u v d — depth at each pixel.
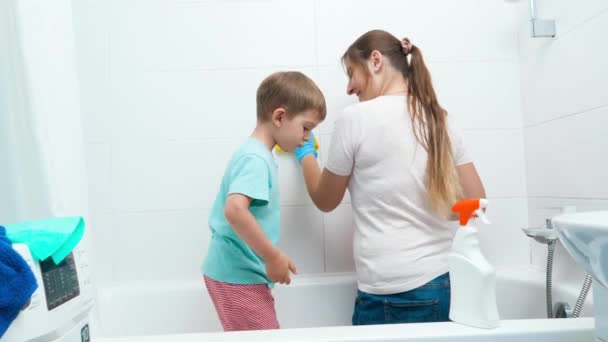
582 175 1.13
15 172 1.00
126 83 1.42
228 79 1.43
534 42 1.36
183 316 1.34
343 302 1.35
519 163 1.44
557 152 1.25
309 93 1.13
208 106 1.43
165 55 1.43
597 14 1.06
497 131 1.44
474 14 1.44
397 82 1.13
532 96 1.38
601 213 0.62
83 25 1.42
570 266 1.18
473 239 0.71
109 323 1.31
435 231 1.02
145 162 1.42
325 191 1.17
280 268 1.01
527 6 1.39
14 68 1.00
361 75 1.18
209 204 1.42
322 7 1.43
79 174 1.04
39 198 0.99
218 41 1.43
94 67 1.42
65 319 0.58
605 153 1.04
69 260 0.62
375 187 1.04
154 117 1.42
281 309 1.34
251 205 1.08
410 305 0.98
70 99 1.03
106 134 1.42
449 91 1.44
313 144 1.37
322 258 1.42
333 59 1.43
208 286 1.15
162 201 1.42
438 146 1.02
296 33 1.43
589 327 0.68
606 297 0.62
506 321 0.70
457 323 0.71
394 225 1.02
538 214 1.36
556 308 1.11
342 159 1.09
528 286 1.27
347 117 1.08
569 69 1.18
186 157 1.42
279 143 1.17
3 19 1.01
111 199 1.41
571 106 1.17
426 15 1.44
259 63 1.43
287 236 1.42
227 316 1.11
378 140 1.04
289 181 1.42
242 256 1.10
